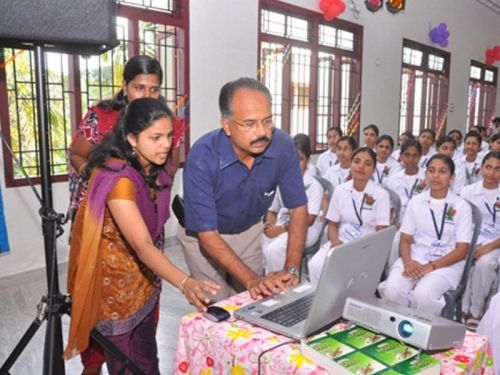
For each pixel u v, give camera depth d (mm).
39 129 1266
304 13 5199
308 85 5520
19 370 2066
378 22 6379
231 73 4484
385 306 1060
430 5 7449
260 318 1167
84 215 1312
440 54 8031
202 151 1471
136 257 1422
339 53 5863
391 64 6773
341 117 6121
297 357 1013
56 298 1338
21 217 3238
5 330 2455
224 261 1426
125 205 1271
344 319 1169
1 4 1140
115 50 3666
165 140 1312
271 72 5027
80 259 1293
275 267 2764
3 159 3129
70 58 3434
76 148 1823
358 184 2688
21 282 3170
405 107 7402
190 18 4066
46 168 1283
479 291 2602
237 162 1475
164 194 1476
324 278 1013
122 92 1843
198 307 1205
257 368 1058
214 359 1153
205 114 4312
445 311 2234
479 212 2279
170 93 4078
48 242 1304
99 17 1236
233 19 4422
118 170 1289
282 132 1597
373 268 1182
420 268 2297
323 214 2902
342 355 966
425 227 2410
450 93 8445
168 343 2314
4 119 3127
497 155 2752
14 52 3115
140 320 1481
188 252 1734
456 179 3812
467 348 1069
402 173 3639
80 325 1324
